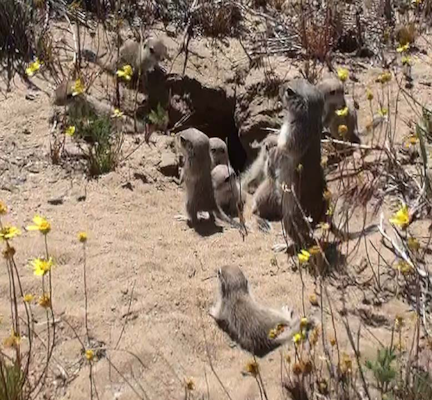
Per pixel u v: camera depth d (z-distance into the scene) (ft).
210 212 2.99
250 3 4.42
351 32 4.16
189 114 3.95
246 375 2.37
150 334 2.48
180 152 3.25
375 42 4.18
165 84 3.91
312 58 4.06
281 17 4.35
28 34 3.78
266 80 3.91
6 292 2.58
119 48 3.87
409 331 2.54
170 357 2.42
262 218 3.12
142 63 3.80
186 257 2.81
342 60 4.06
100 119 3.35
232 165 4.10
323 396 2.29
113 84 3.77
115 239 2.84
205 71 3.98
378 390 2.30
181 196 3.17
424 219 3.01
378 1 4.45
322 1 4.43
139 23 4.15
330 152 3.40
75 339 2.45
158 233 2.92
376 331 2.55
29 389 2.24
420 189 3.11
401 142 3.44
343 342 2.48
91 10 4.17
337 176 3.26
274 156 3.04
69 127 3.16
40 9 3.97
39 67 3.57
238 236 2.95
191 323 2.54
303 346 2.39
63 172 3.16
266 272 2.77
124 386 2.32
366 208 3.07
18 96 3.53
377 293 2.68
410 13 4.48
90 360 2.22
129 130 3.53
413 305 2.64
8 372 2.19
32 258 2.71
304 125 2.87
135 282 2.66
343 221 3.01
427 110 3.56
